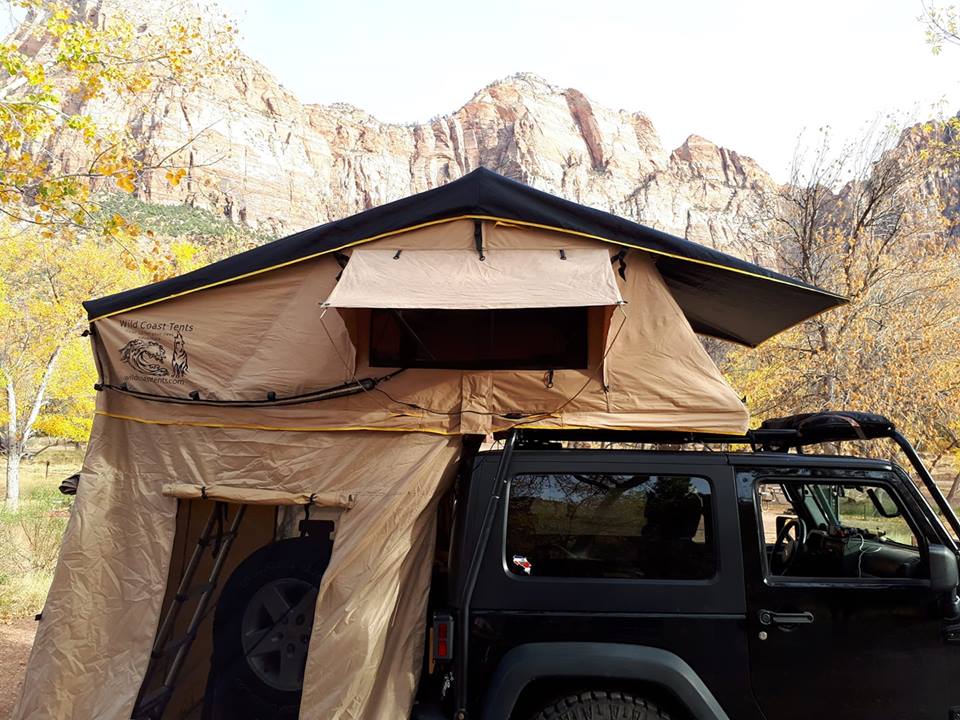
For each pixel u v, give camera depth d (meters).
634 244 3.89
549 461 3.52
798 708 3.26
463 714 3.24
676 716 3.30
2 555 10.21
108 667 3.76
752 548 3.38
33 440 36.59
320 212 189.62
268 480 3.88
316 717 3.38
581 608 3.31
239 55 10.91
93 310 4.09
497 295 3.44
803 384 14.96
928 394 14.24
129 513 3.95
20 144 8.42
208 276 4.03
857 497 3.69
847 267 15.55
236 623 3.88
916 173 16.08
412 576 3.70
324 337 3.94
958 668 3.27
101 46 9.60
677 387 3.83
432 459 3.78
